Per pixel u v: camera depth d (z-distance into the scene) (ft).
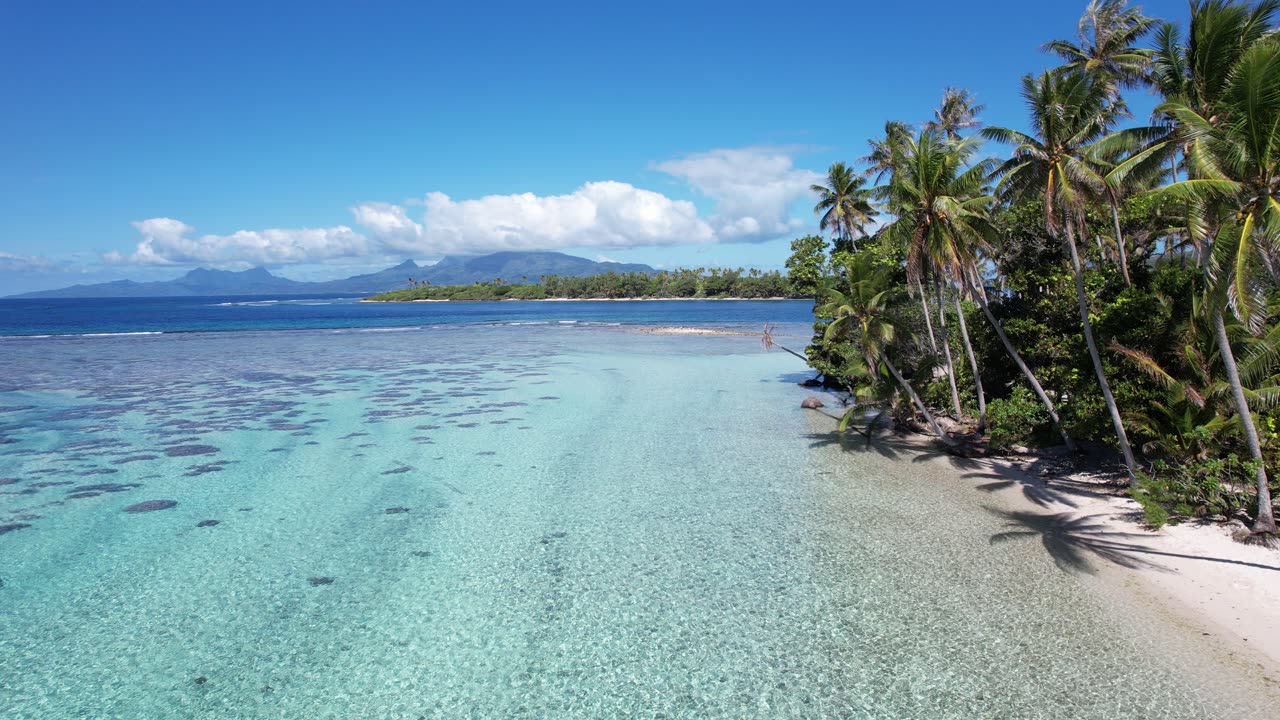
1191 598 43.91
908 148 124.57
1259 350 53.72
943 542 55.06
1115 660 37.35
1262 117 40.81
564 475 76.23
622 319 436.76
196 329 336.90
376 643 40.50
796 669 37.29
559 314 517.96
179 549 54.70
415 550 54.54
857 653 38.73
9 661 38.37
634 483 73.00
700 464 80.84
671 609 44.37
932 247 72.49
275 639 40.91
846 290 120.67
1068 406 73.82
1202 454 58.18
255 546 55.31
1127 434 69.15
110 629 42.01
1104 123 71.56
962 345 101.04
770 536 57.06
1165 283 68.74
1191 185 42.16
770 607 44.42
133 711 33.99
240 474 76.59
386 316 495.00
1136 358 62.18
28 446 90.02
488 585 48.11
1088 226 81.00
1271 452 54.13
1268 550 48.88
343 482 73.61
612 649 39.68
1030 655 38.09
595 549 54.60
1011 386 91.50
